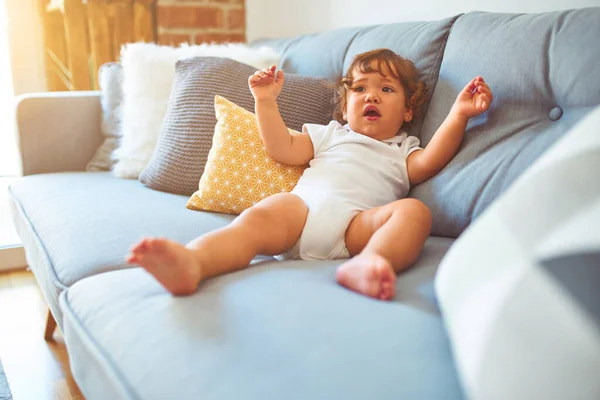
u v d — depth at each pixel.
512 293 0.47
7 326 1.67
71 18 2.08
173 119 1.47
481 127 1.08
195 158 1.41
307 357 0.58
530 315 0.45
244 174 1.25
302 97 1.46
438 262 0.91
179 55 1.69
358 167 1.13
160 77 1.65
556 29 1.00
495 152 1.03
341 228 1.00
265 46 2.03
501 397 0.44
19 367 1.43
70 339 0.81
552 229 0.49
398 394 0.53
